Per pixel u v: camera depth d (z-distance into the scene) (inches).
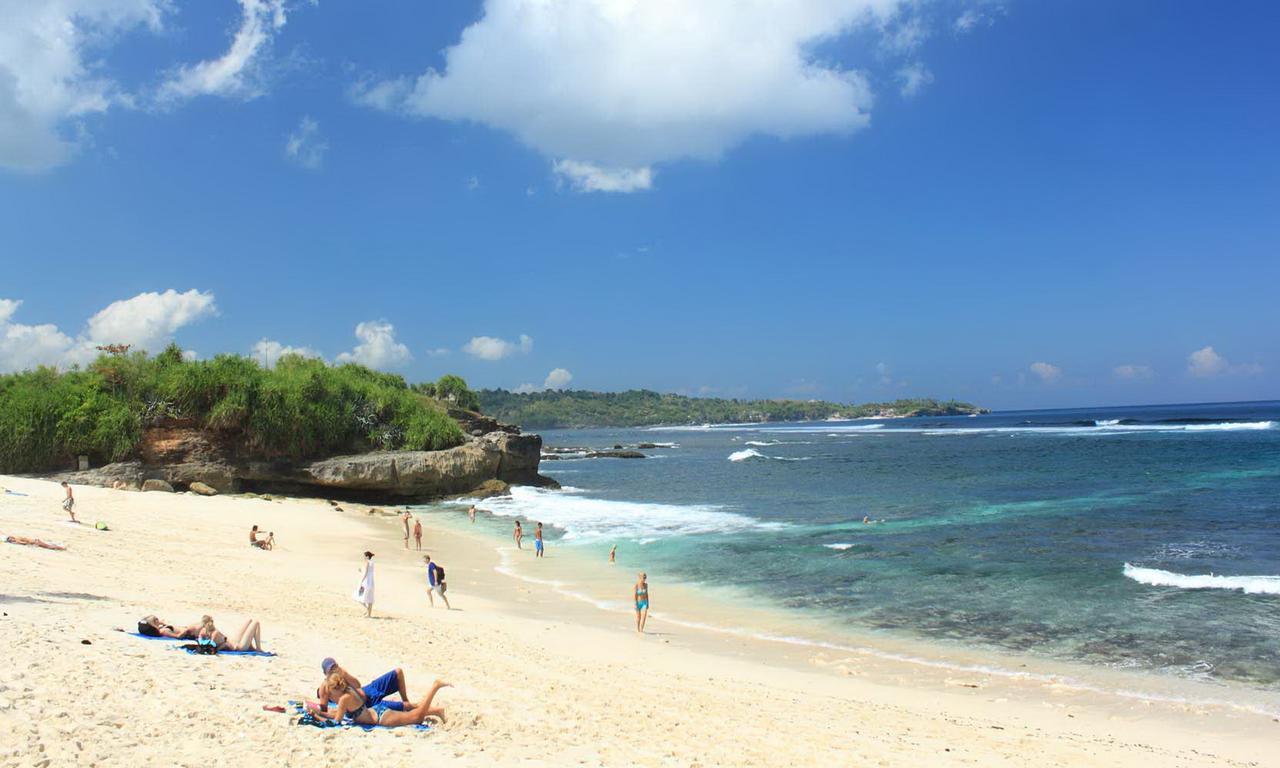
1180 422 5344.5
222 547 1067.9
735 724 439.8
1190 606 757.3
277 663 453.4
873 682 577.3
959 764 388.8
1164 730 471.8
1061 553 1050.7
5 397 1877.5
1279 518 1273.4
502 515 1700.3
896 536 1243.2
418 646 587.5
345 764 289.7
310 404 2043.6
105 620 498.0
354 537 1326.3
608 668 582.6
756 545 1202.6
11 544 774.5
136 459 1883.6
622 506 1798.7
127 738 284.8
